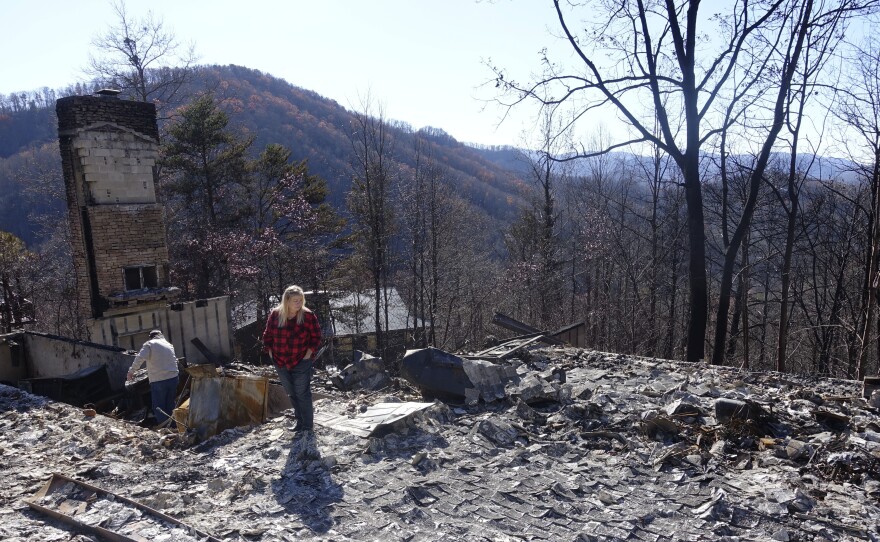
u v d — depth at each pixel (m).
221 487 4.79
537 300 32.47
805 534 3.97
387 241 30.59
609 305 28.34
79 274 14.49
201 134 30.03
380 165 28.39
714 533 4.01
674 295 25.09
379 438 5.65
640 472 4.99
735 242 14.05
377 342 29.31
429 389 7.05
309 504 4.45
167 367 8.29
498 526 4.14
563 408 6.45
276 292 29.94
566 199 34.19
